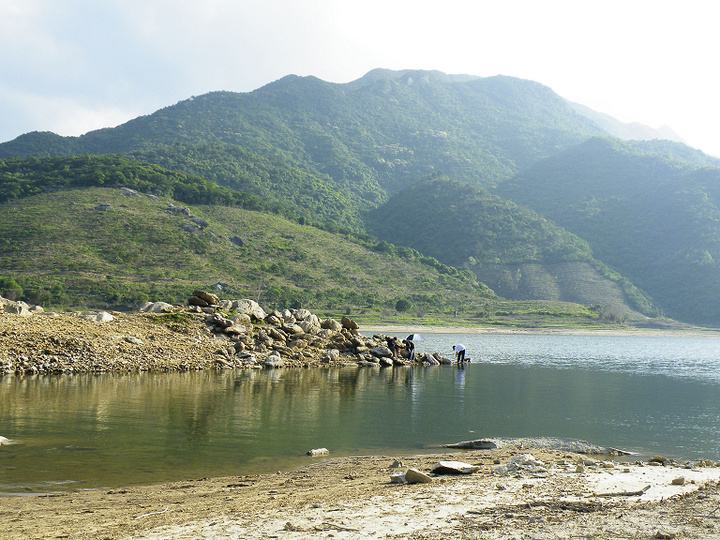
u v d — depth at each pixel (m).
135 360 40.06
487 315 196.25
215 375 39.75
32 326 39.72
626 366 71.88
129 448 20.16
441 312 191.75
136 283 145.25
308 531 11.18
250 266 178.00
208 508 13.29
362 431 24.98
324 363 49.81
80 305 130.00
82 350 38.97
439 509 12.69
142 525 11.91
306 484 16.06
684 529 11.15
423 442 23.47
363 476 17.16
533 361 72.94
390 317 171.62
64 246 158.00
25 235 161.38
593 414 32.53
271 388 35.41
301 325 55.94
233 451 20.47
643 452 23.11
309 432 24.20
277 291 160.38
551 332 180.00
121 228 175.25
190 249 175.62
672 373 63.19
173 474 17.47
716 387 49.34
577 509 12.66
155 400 29.25
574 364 71.31
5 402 27.09
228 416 26.34
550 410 33.31
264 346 49.09
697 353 111.31
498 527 11.30
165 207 198.75
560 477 16.27
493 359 73.56
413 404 32.81
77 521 12.31
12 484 15.95
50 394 29.52
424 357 58.78
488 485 15.13
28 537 11.18
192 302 53.69
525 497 13.76
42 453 19.16
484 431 26.28
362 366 51.31
